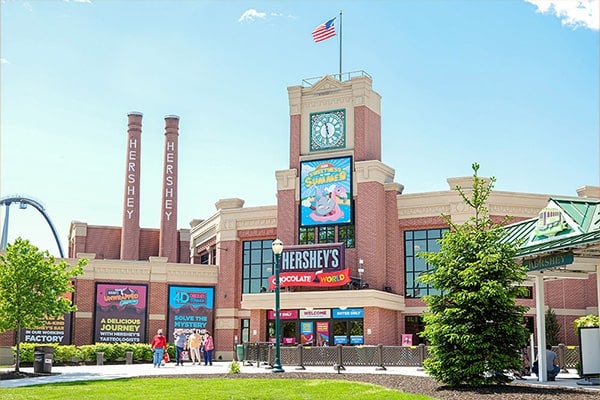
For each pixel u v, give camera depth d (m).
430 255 24.27
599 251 24.92
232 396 21.58
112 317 55.84
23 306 33.53
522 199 52.66
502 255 23.12
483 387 22.33
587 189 54.34
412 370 34.84
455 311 22.81
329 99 56.81
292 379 27.22
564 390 21.38
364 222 53.38
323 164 55.72
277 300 34.00
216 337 58.69
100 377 30.16
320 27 57.28
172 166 76.75
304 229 55.62
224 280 59.31
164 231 74.94
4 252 53.34
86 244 74.62
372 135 56.31
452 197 52.81
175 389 23.64
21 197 81.94
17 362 33.75
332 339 50.66
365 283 52.41
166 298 57.78
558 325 50.97
